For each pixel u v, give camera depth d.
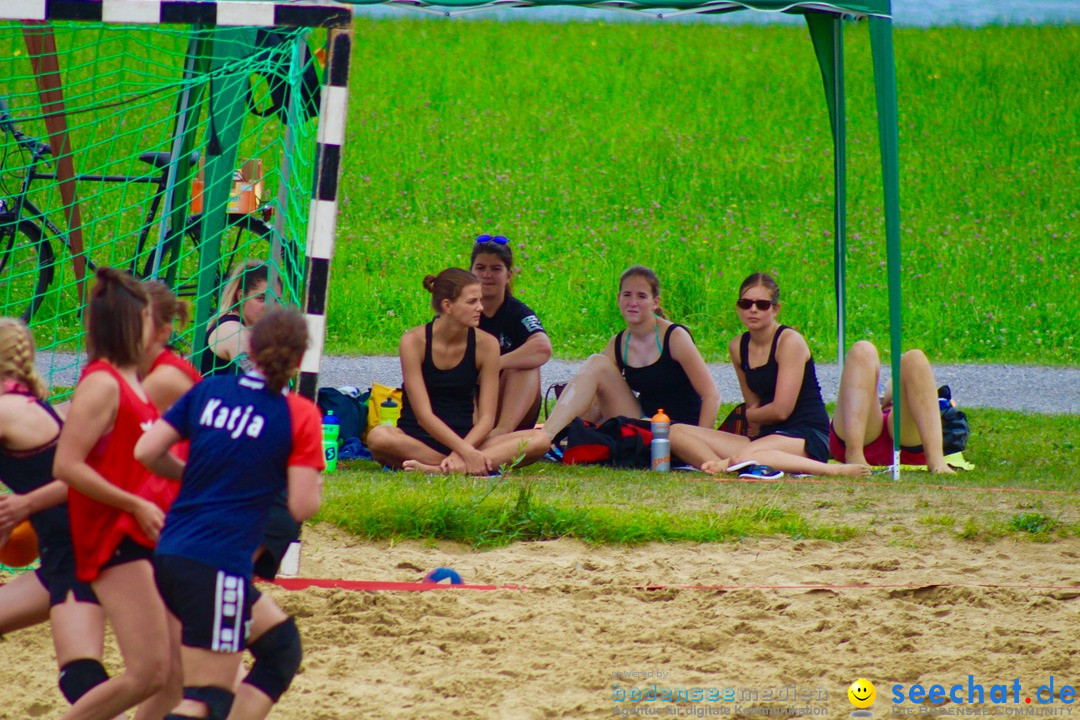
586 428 31.16
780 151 89.31
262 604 13.20
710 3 28.73
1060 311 61.16
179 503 12.48
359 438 32.28
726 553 22.77
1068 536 24.00
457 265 65.12
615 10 28.84
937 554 22.73
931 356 54.78
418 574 21.16
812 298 60.94
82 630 13.05
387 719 14.60
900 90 100.75
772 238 71.69
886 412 32.09
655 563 21.89
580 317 57.91
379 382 44.56
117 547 12.89
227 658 12.24
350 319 56.72
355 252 66.25
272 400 12.63
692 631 17.83
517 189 80.62
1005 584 20.67
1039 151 90.25
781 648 17.45
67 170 31.50
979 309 61.09
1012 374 50.31
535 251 68.25
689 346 31.91
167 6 19.86
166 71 81.38
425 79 102.25
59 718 14.32
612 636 17.81
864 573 21.39
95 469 12.98
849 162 87.25
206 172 29.61
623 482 28.34
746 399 32.12
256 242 36.09
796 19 119.19
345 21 19.92
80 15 19.78
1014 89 100.69
